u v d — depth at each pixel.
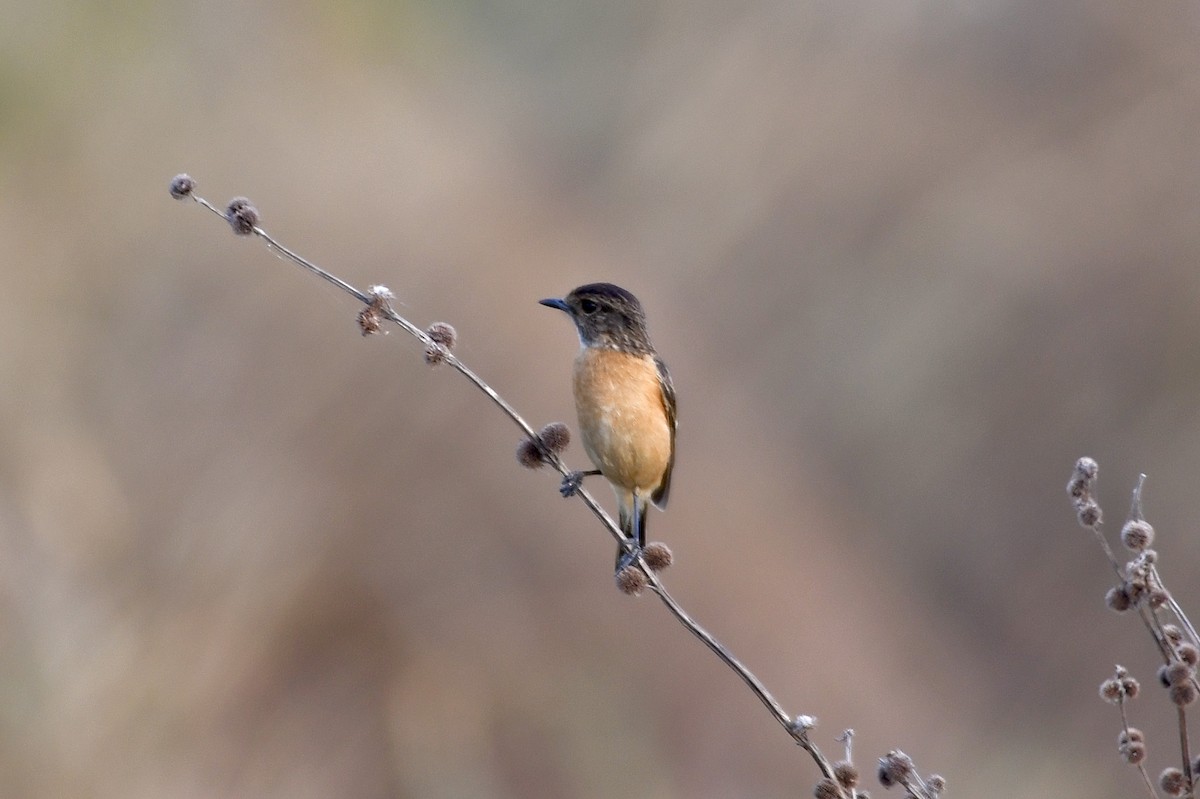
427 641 13.55
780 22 22.77
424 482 14.34
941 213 20.70
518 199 19.03
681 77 23.14
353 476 14.19
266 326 15.25
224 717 12.51
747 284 20.84
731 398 19.45
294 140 17.83
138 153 17.16
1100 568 18.66
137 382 14.84
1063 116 21.11
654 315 19.23
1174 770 5.62
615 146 22.73
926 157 21.11
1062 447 19.50
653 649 14.52
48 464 13.47
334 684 13.11
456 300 16.17
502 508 14.46
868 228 20.92
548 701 13.57
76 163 16.73
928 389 19.92
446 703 13.23
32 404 14.05
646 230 21.44
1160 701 16.64
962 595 18.86
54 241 15.86
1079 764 16.14
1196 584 18.34
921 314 20.25
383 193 17.27
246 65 18.53
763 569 16.62
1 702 11.59
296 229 16.39
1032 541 19.03
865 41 22.30
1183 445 19.08
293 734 12.70
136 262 15.90
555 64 24.47
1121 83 21.06
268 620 13.03
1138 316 19.86
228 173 17.23
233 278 15.58
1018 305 20.16
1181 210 20.19
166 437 14.37
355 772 12.76
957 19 22.19
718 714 14.57
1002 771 16.08
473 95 22.81
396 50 20.70
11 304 14.86
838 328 20.39
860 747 15.62
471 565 14.11
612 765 13.37
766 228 21.16
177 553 13.35
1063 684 17.58
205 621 12.86
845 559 18.00
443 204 17.53
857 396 19.97
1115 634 17.91
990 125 21.28
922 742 16.12
